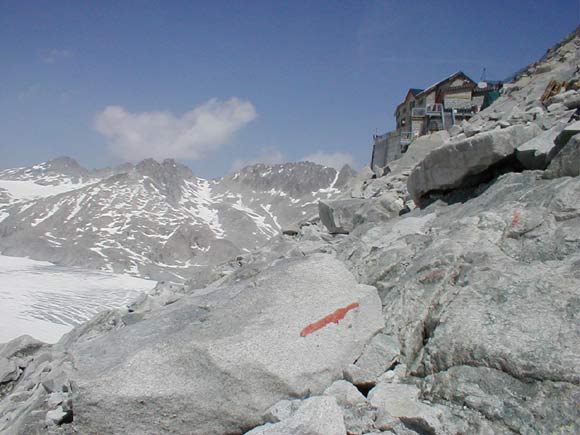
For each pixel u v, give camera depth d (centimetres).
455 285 752
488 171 1178
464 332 631
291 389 603
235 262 1780
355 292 731
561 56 3133
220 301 770
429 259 817
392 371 666
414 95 6066
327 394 612
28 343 1644
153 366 610
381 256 938
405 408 555
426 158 1294
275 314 670
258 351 610
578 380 518
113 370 609
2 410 1044
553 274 683
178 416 593
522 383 549
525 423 512
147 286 9638
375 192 2067
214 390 595
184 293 1694
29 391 1110
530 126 1152
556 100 1859
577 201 824
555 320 598
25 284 8375
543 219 830
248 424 593
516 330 603
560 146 1002
